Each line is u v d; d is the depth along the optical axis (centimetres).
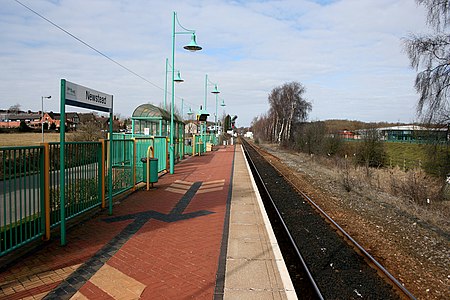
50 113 8256
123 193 1091
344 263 718
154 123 2280
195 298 430
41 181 605
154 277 487
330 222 1063
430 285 641
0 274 484
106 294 432
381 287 605
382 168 2867
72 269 505
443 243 944
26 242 562
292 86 6638
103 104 766
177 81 2486
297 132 5331
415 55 1600
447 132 1568
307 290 579
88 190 788
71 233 675
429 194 1591
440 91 1557
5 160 514
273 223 1038
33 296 423
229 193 1163
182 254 579
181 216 837
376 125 3781
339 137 3725
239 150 4088
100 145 846
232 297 434
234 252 594
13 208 549
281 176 2220
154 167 1184
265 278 491
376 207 1407
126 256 562
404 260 773
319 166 3155
